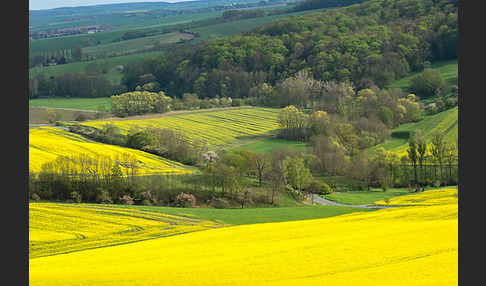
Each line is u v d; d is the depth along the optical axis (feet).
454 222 176.04
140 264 152.66
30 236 212.43
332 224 197.67
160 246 179.11
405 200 324.39
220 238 185.06
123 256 165.89
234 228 208.23
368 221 199.21
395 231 168.04
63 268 153.17
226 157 396.16
